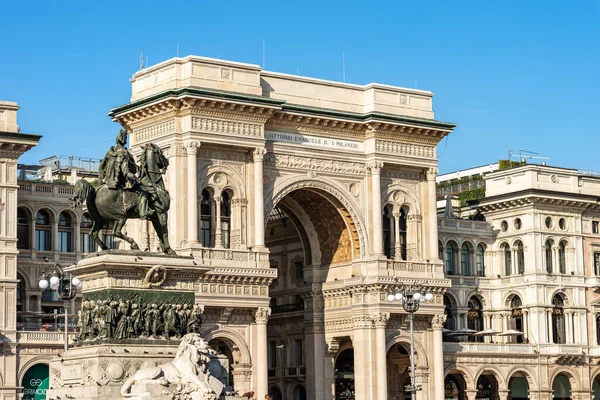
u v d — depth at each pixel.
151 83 103.38
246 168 103.50
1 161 108.38
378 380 108.12
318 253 114.81
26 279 115.50
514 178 135.50
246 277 101.06
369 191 110.94
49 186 118.12
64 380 47.12
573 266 134.62
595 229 137.75
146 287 47.56
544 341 130.88
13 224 108.56
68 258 118.38
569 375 132.88
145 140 102.94
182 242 98.75
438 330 113.25
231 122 101.81
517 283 133.62
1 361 105.75
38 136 109.31
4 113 109.31
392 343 110.69
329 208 111.38
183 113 99.88
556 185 135.38
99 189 48.38
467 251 136.38
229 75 102.56
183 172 99.62
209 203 101.88
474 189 152.25
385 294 109.19
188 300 48.41
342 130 110.00
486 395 130.88
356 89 111.88
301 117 106.56
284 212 115.56
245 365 101.31
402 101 113.06
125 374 45.84
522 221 133.88
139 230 99.69
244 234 102.88
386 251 112.38
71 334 108.56
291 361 119.50
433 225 114.06
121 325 46.72
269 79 106.19
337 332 112.25
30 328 115.12
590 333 135.12
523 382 133.00
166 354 46.78
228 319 100.94
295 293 122.12
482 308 136.00
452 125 114.56
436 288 112.62
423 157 113.81
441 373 113.06
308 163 107.88
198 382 44.88
